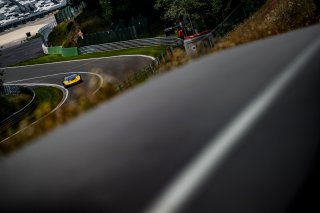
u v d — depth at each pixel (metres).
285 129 1.06
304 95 1.23
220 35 25.34
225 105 1.27
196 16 36.19
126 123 1.48
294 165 0.94
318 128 1.05
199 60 2.58
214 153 0.95
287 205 0.83
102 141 1.34
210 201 0.79
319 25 2.40
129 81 20.05
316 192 0.90
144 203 0.81
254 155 0.95
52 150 1.48
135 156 1.08
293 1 13.86
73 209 0.91
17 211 1.02
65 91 42.38
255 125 1.09
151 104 1.65
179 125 1.21
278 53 1.87
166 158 1.00
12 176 1.32
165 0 39.34
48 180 1.15
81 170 1.13
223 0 38.72
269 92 1.30
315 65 1.50
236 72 1.71
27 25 193.12
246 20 25.77
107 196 0.91
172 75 2.29
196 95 1.51
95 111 2.01
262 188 0.84
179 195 0.80
